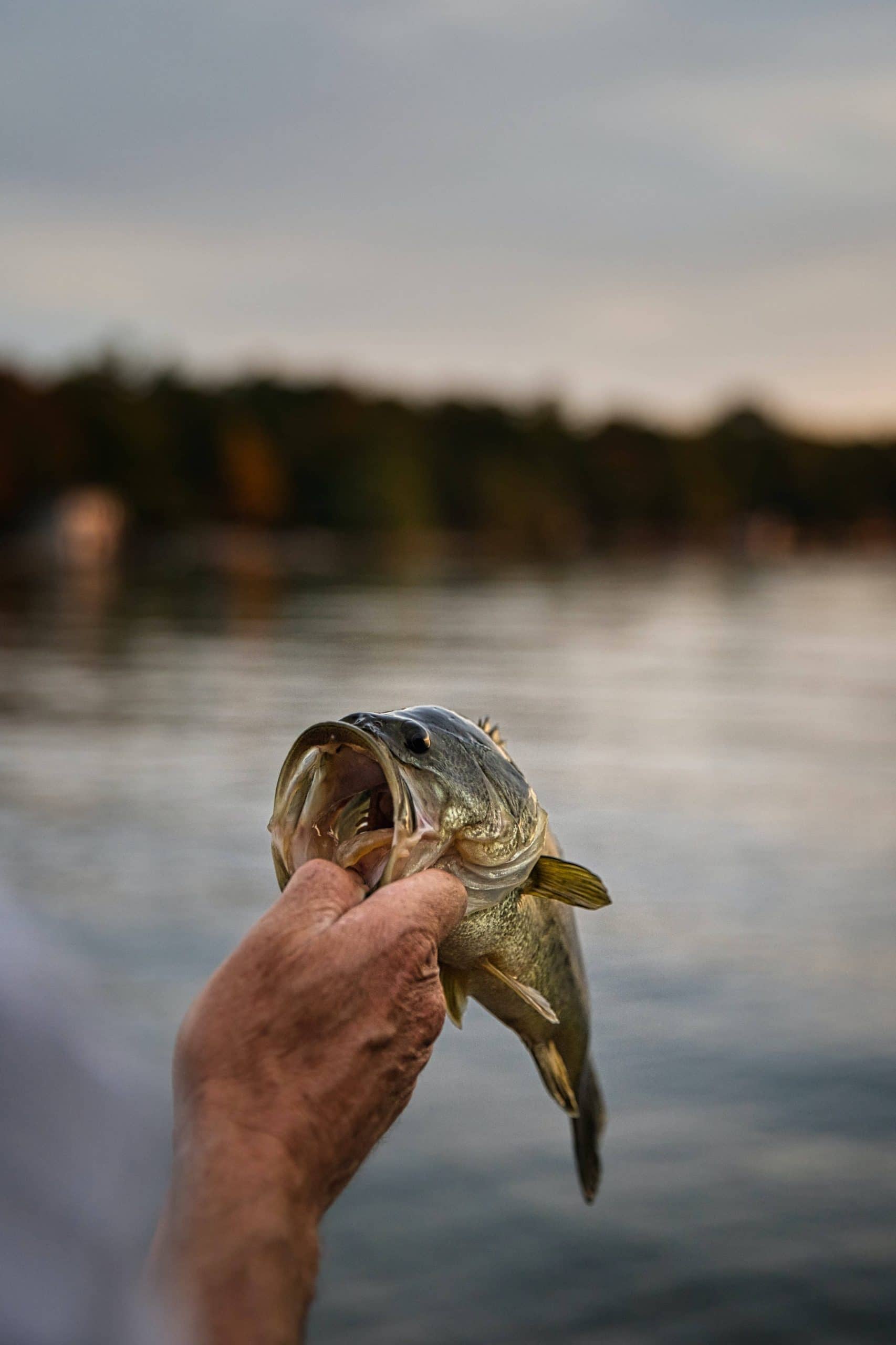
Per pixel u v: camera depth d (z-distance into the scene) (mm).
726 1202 5434
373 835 1918
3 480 101125
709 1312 4664
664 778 15352
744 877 10586
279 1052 1300
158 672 25609
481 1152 5855
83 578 66375
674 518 159500
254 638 33625
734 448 175000
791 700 23766
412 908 1514
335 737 1918
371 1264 4957
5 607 45094
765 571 97375
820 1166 5676
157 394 123062
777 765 16359
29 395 107562
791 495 172375
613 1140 5953
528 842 2266
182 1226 1080
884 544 173125
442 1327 4562
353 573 77750
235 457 121188
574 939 2758
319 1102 1277
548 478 149250
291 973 1351
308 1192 1207
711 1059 6824
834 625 44938
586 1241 5121
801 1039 7059
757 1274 4898
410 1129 6082
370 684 23906
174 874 10195
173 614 42875
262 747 16922
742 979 8055
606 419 165625
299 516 128125
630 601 56469
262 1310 1024
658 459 161375
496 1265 4930
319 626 38219
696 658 31828
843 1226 5227
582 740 18297
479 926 2281
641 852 11523
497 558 107750
